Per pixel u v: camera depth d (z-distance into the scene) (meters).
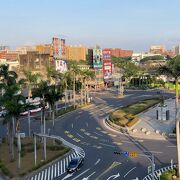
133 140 90.19
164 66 65.19
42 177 65.06
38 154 78.62
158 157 74.38
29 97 122.38
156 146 83.44
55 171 68.19
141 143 86.81
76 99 177.50
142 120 114.88
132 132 98.44
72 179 63.03
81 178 63.28
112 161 72.81
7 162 73.56
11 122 75.56
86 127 108.44
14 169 68.94
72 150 82.25
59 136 96.75
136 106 143.38
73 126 110.38
